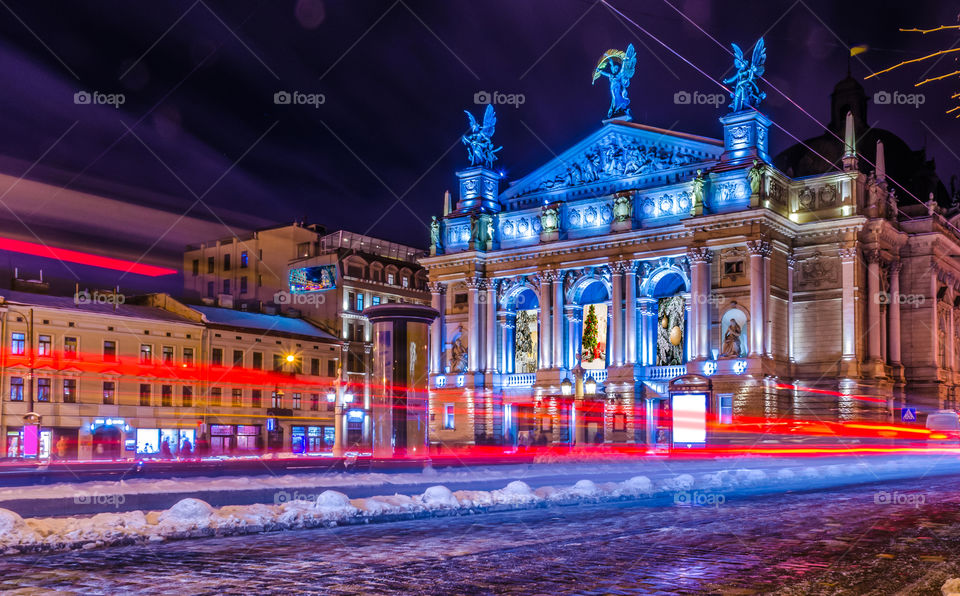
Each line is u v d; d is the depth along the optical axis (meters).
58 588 11.51
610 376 75.69
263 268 109.94
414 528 18.53
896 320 76.94
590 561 13.95
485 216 85.81
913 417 73.44
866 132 87.81
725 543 16.25
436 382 86.88
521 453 62.44
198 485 24.61
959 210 90.19
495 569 13.16
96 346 76.50
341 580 12.20
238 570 12.98
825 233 72.69
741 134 71.75
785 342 72.25
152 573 12.67
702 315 70.56
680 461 54.38
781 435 67.31
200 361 84.81
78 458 74.00
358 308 104.00
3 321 70.69
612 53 80.25
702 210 70.88
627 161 78.88
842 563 13.89
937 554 14.99
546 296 81.12
